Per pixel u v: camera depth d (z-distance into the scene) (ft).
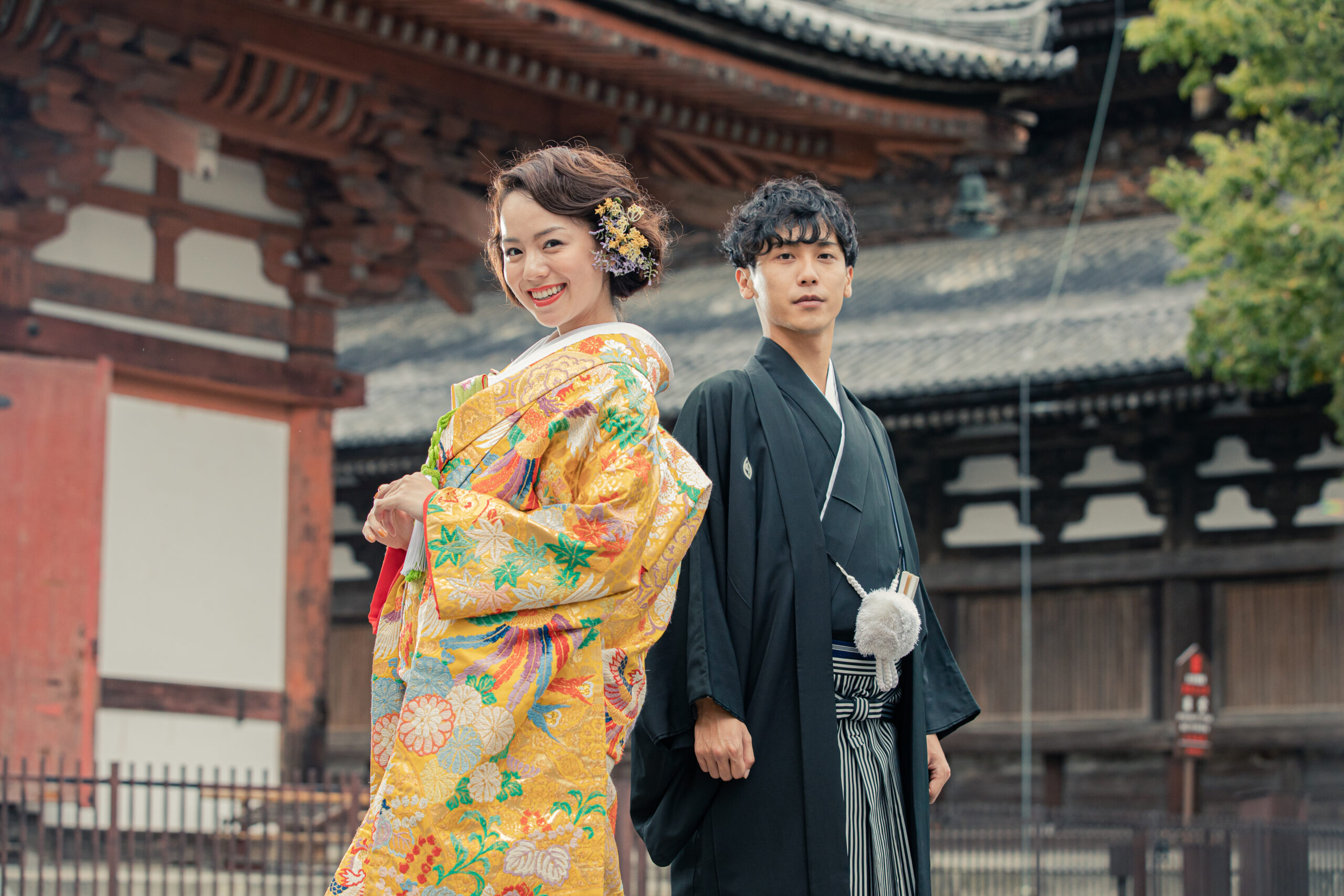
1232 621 55.52
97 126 35.91
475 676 8.54
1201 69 33.47
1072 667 57.82
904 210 72.69
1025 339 57.47
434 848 8.38
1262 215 34.09
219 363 40.65
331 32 37.27
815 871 10.03
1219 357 40.45
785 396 11.01
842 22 42.09
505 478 8.90
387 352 72.90
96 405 36.91
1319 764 52.06
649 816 10.84
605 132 42.75
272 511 42.68
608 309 9.79
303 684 42.29
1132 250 64.54
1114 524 57.72
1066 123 68.80
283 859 34.19
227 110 37.45
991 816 45.73
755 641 10.41
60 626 35.91
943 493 60.64
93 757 36.09
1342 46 30.30
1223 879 37.01
